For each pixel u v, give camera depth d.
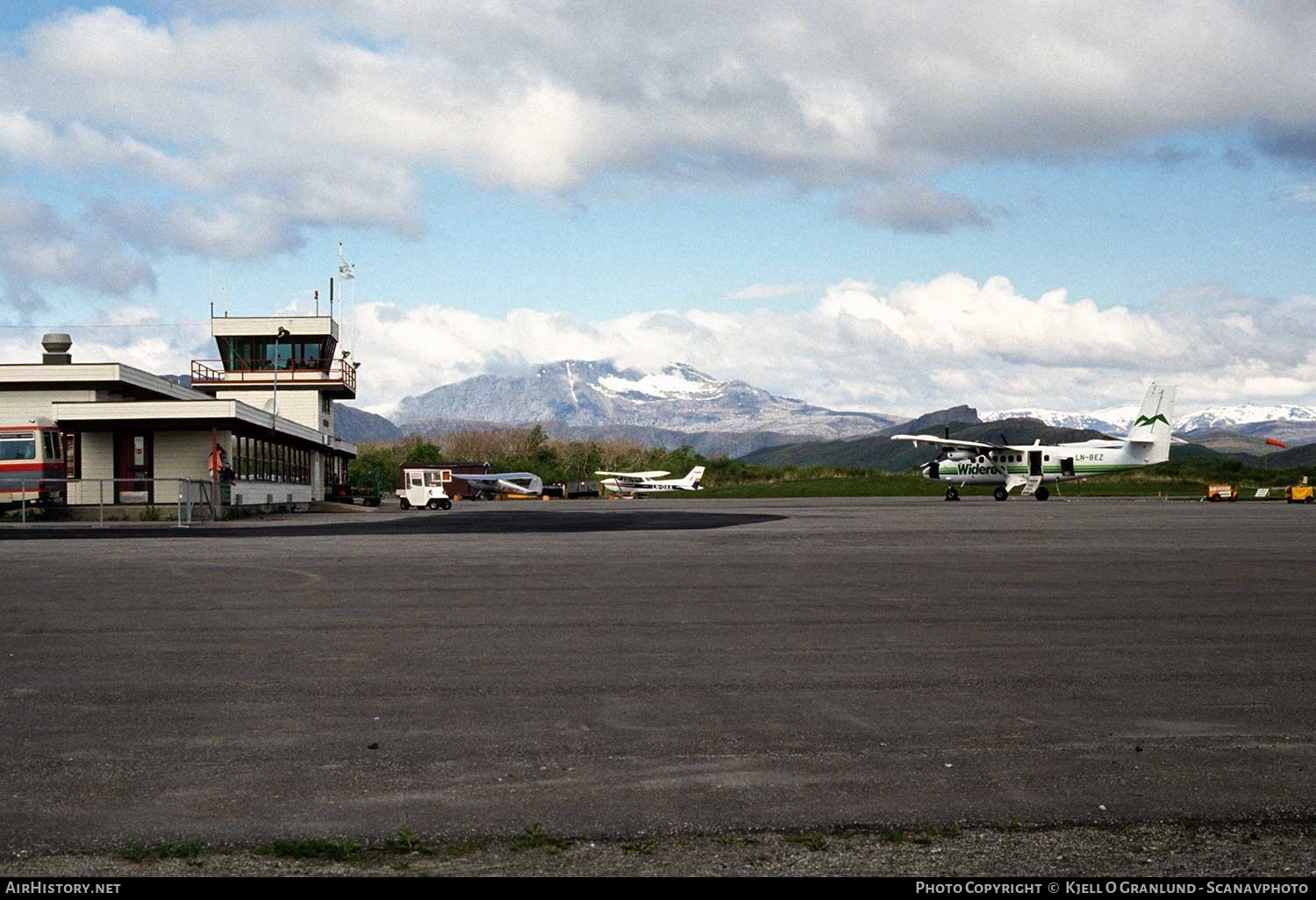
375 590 14.57
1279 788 5.91
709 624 11.65
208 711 7.58
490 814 5.45
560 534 27.75
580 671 9.06
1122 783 5.97
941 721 7.34
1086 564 18.36
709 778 6.04
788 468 119.06
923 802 5.67
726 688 8.41
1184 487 83.19
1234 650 10.04
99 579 16.00
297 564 18.53
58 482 35.59
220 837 5.14
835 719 7.39
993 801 5.68
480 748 6.63
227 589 14.63
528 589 14.78
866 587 15.01
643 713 7.55
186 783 5.91
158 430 42.81
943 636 10.86
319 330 64.38
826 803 5.64
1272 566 17.94
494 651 9.99
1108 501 60.47
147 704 7.82
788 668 9.18
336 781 5.96
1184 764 6.33
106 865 4.82
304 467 58.06
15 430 38.62
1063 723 7.30
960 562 18.75
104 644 10.32
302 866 4.82
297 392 64.62
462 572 17.11
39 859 4.88
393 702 7.89
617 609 12.80
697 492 93.62
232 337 64.56
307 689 8.30
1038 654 9.88
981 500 63.00
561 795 5.74
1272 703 7.89
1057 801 5.69
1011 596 13.91
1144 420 59.84
